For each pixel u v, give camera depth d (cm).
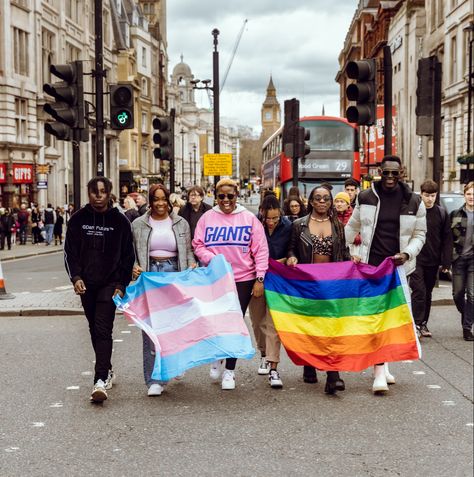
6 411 692
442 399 729
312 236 780
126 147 7038
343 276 767
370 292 769
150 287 759
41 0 4312
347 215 1074
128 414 682
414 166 6106
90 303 752
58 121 1298
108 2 5797
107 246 734
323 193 774
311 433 625
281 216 798
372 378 824
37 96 4206
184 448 589
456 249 1045
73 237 737
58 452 580
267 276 781
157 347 718
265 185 3925
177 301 747
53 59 4569
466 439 609
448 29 4962
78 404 716
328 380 755
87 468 546
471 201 1037
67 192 4875
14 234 3925
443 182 5078
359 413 683
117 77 6919
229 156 3000
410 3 6366
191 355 719
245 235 779
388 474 533
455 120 4912
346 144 2859
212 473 535
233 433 626
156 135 1958
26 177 4022
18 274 2095
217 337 723
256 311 823
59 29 4638
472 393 750
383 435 619
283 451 581
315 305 765
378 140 4256
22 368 868
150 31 8731
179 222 788
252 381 811
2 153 3831
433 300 1322
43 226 3731
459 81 4669
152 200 780
